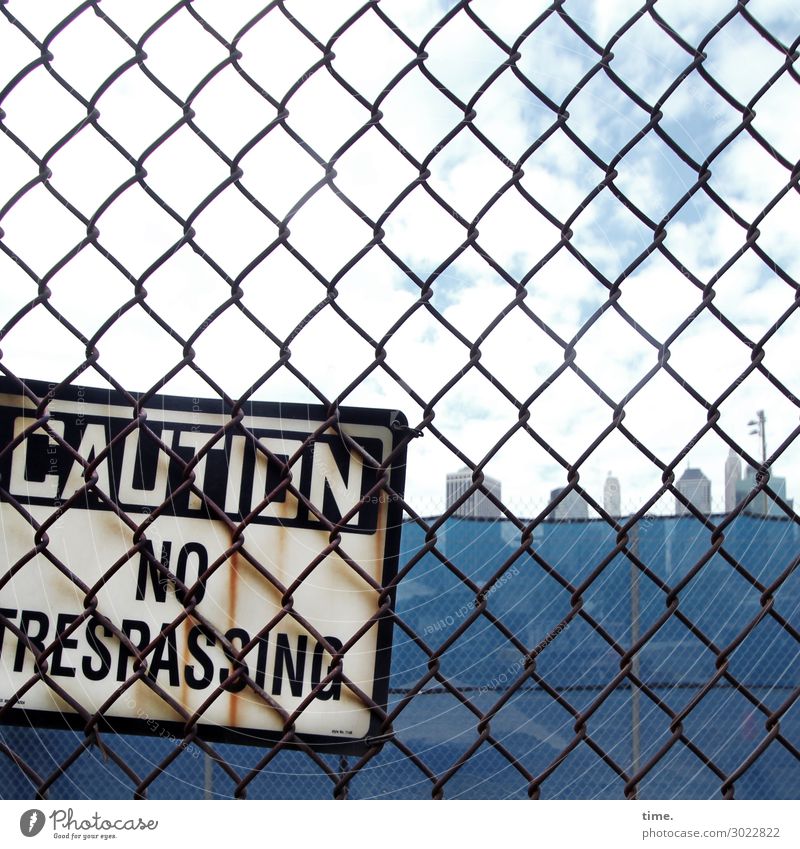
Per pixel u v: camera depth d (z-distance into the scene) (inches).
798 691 45.4
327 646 43.3
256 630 44.2
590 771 167.9
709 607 166.7
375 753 43.8
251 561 43.7
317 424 44.4
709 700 171.8
